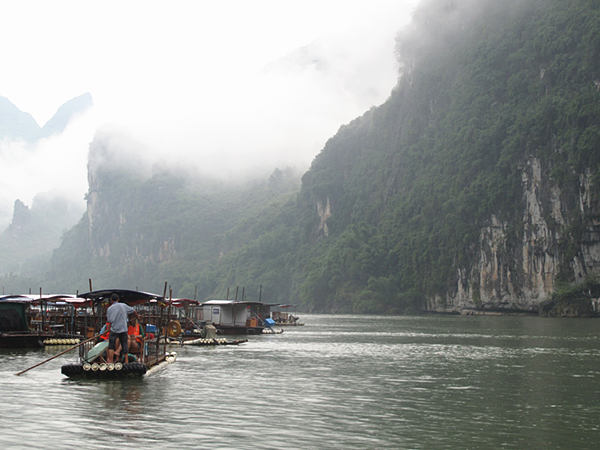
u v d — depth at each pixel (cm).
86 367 2572
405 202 19688
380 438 1650
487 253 15638
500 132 16500
